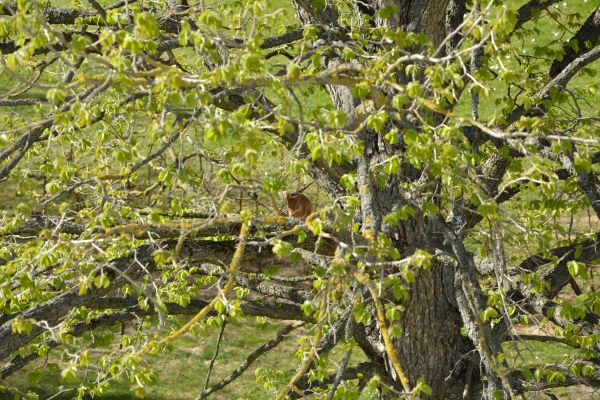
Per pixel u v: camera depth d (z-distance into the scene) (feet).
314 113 25.75
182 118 30.27
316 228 24.12
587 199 37.42
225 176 25.88
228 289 25.21
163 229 31.32
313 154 23.45
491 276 35.78
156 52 33.09
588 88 42.73
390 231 32.96
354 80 26.11
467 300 31.40
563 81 37.19
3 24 24.47
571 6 120.67
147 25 22.93
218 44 24.35
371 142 36.35
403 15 37.06
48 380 81.35
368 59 30.58
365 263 24.25
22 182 28.86
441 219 31.99
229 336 91.30
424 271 39.37
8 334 29.17
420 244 35.70
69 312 31.58
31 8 25.25
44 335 36.68
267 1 24.62
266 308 38.63
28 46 23.12
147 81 24.77
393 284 24.98
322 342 33.35
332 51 34.68
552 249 38.47
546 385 35.29
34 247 27.50
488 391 29.37
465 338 42.47
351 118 31.12
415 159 26.50
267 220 27.35
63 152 36.42
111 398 79.66
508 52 31.37
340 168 36.04
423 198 33.50
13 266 30.12
